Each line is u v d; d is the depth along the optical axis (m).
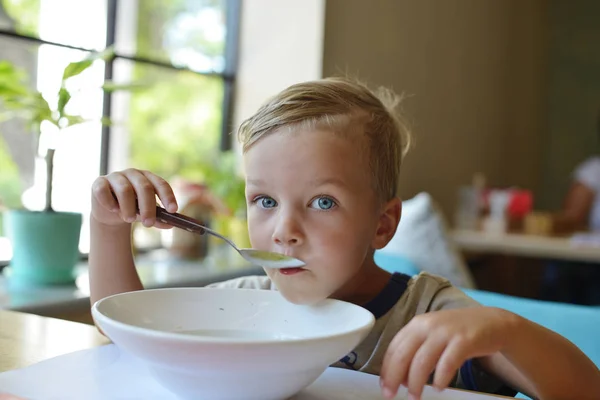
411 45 3.02
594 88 4.35
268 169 0.74
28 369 0.62
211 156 2.50
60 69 1.97
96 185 0.77
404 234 2.15
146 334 0.47
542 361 0.62
